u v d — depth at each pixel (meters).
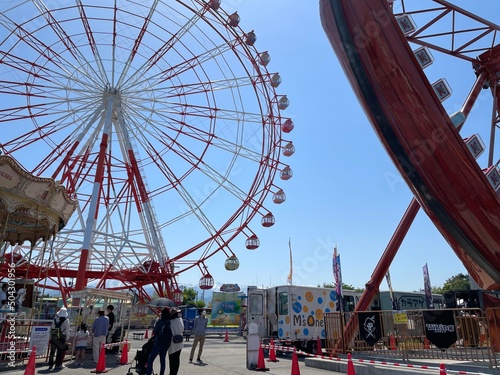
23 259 24.11
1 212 17.69
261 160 30.92
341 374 13.02
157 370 13.69
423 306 30.81
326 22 10.35
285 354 21.73
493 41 13.37
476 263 10.16
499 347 10.77
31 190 15.30
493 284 10.46
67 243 27.30
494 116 13.80
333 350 15.77
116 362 15.38
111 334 18.16
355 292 26.39
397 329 14.29
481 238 9.42
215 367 14.84
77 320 16.98
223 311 58.66
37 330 14.76
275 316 22.77
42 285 24.59
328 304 24.05
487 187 8.97
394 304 28.50
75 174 28.92
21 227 19.28
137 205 29.23
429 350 14.25
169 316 10.87
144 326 47.47
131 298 20.39
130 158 28.27
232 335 42.91
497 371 10.55
